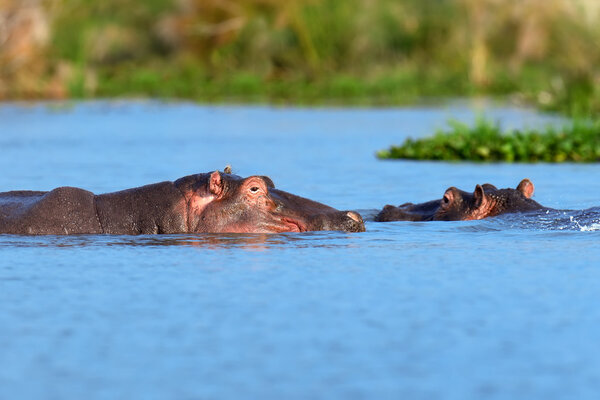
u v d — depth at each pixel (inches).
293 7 5388.8
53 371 682.2
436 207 1441.9
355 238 1206.9
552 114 3799.2
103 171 2054.6
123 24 5600.4
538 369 679.1
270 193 1263.5
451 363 693.9
